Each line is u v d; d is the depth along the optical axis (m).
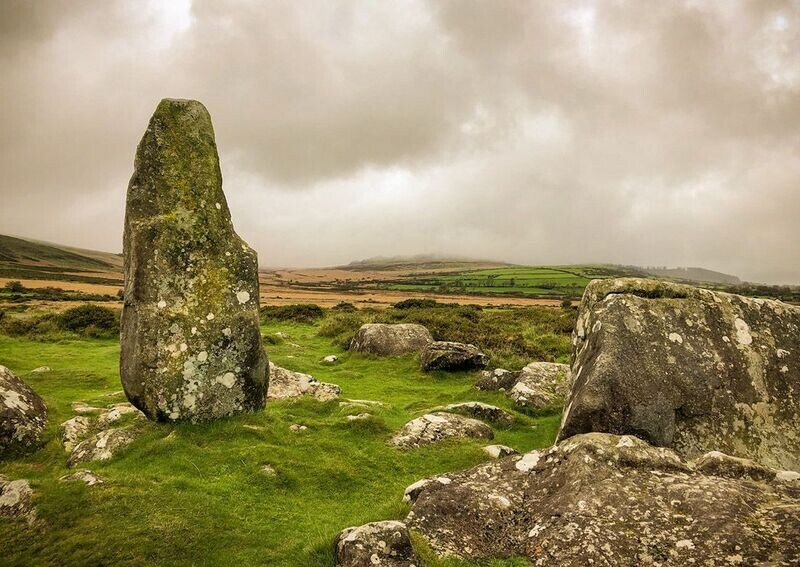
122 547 6.39
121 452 9.64
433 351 19.86
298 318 37.22
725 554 5.27
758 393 9.55
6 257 179.88
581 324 11.23
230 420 10.95
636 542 5.70
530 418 13.59
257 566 6.29
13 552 6.25
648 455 7.25
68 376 17.55
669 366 9.53
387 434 11.52
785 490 6.51
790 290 89.50
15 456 10.13
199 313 10.97
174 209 11.09
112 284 119.56
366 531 5.89
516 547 6.24
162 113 11.33
